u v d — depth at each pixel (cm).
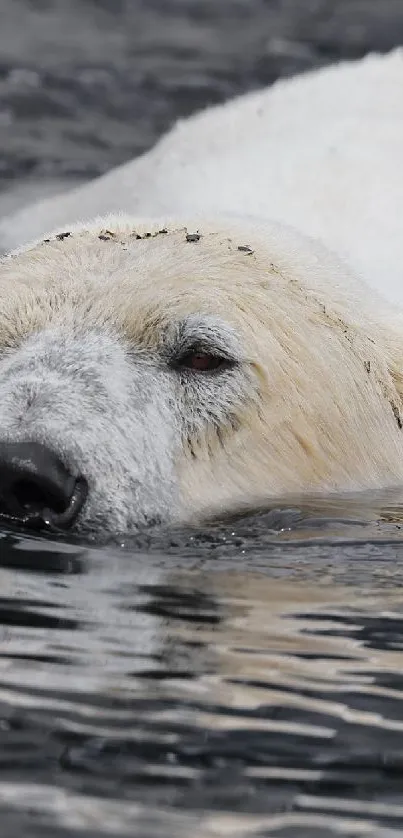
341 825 977
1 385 1586
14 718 1098
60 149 3559
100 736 1078
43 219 2738
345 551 1569
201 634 1288
